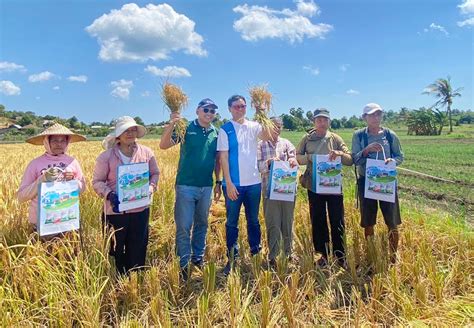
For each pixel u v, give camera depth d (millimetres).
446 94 62469
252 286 4273
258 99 5008
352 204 6676
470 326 3312
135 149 4457
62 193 3777
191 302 3961
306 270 4398
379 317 3607
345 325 3512
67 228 3820
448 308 3668
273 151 5273
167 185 7711
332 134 5324
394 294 3809
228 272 4723
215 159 5004
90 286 3477
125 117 4336
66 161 4219
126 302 3736
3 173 9570
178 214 4797
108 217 4316
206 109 4680
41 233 3645
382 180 4797
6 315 3061
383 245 4836
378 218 6047
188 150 4758
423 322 3410
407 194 10500
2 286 3227
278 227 5070
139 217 4387
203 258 5242
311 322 3588
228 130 4805
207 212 4977
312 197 5336
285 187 4828
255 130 4898
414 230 5336
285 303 3453
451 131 62562
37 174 4020
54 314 3246
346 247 4840
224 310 3670
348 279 4527
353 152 5145
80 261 3695
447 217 6094
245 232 5836
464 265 4500
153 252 5332
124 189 4113
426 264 4258
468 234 5168
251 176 4840
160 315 3484
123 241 4387
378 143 4867
